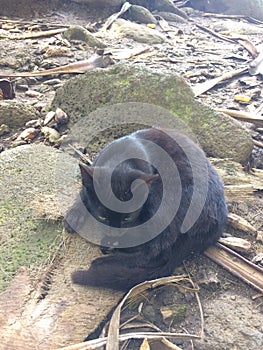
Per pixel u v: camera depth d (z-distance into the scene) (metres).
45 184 0.71
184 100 0.90
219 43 1.71
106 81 0.92
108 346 0.50
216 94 1.17
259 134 0.96
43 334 0.51
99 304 0.55
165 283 0.59
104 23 1.77
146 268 0.58
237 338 0.53
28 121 0.94
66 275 0.58
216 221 0.64
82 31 1.49
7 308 0.53
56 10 1.81
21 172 0.73
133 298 0.57
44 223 0.65
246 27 1.95
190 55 1.51
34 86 1.14
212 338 0.53
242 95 1.15
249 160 0.86
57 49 1.34
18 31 1.54
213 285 0.60
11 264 0.59
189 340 0.53
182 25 1.97
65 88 0.95
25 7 1.76
